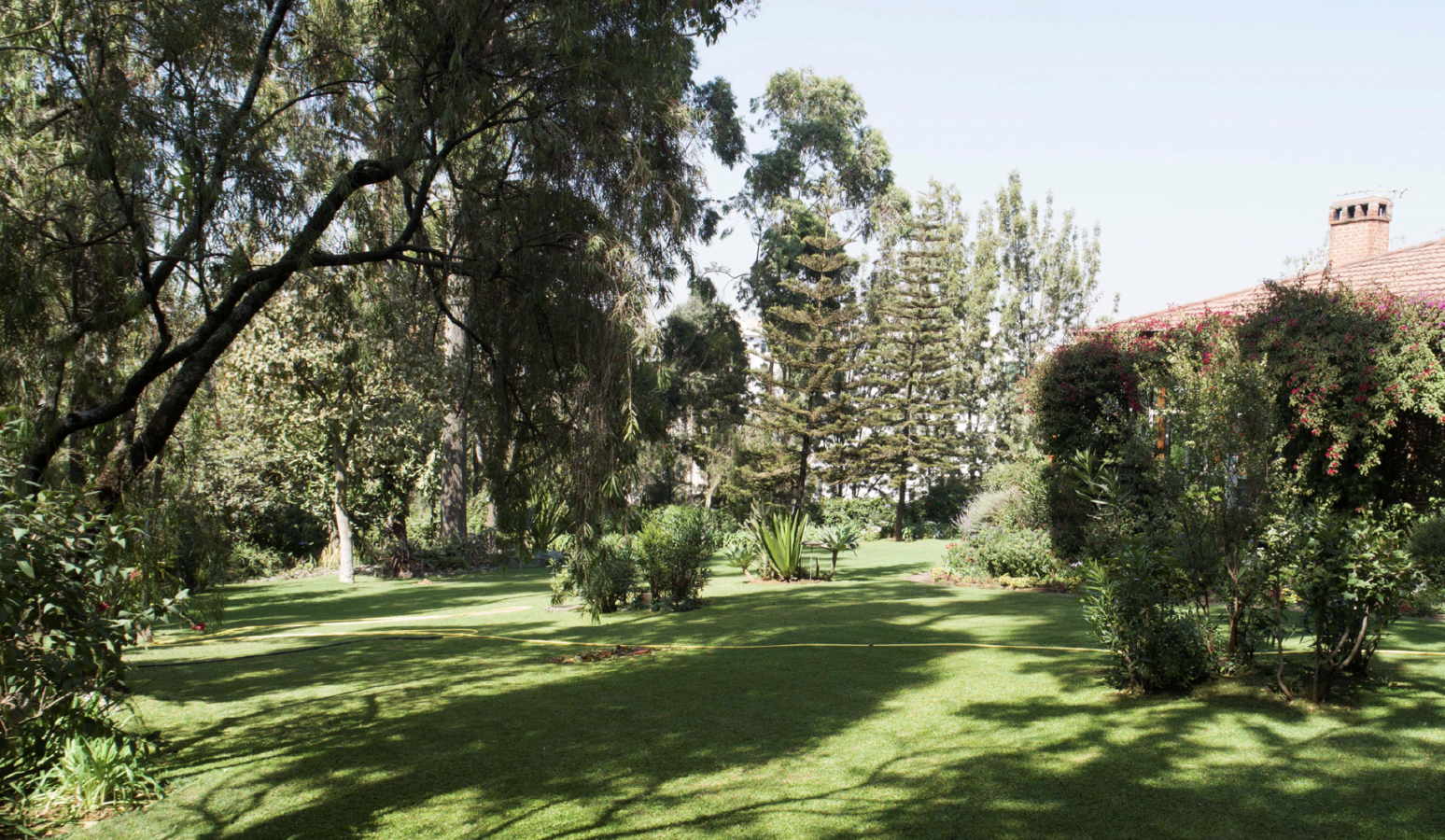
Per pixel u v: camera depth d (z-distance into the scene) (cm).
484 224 629
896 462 3053
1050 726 498
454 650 913
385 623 1195
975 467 3547
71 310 629
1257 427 561
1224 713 500
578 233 614
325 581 1959
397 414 1752
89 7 576
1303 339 972
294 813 416
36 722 420
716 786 431
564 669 756
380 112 654
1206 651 556
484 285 659
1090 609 579
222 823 406
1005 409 3512
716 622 991
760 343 3647
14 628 370
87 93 577
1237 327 1002
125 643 450
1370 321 958
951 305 3731
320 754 516
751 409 3353
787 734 515
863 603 1093
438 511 2459
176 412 622
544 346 652
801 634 867
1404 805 360
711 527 2338
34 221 591
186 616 555
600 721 566
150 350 725
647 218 611
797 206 3466
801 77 3547
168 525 610
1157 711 513
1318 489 983
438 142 645
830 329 2972
